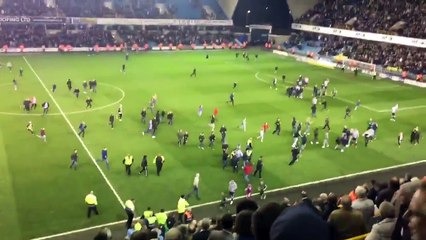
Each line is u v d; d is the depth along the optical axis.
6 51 73.31
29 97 46.94
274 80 56.44
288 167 32.47
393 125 43.25
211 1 95.75
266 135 38.91
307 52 83.31
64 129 38.00
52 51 76.50
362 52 77.12
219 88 55.12
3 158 31.44
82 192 27.11
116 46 80.56
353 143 37.66
